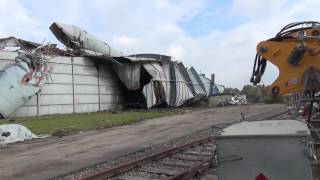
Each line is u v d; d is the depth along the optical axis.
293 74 9.35
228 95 70.50
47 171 13.05
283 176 6.12
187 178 11.06
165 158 14.45
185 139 20.28
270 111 39.94
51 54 42.91
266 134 6.22
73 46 46.62
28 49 41.78
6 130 20.89
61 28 45.59
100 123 29.41
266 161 6.20
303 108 10.46
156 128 26.00
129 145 18.50
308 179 6.00
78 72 45.19
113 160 14.75
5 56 38.31
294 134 6.07
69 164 14.14
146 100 50.44
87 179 10.70
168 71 54.25
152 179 11.36
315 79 9.19
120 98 51.66
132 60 48.12
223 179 6.43
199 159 14.16
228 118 32.72
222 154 6.44
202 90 63.00
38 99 40.09
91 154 16.20
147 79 50.44
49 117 35.78
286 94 9.51
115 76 50.69
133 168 12.66
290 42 9.45
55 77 42.16
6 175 12.68
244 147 6.31
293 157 6.06
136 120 32.00
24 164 14.44
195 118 33.53
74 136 22.70
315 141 8.70
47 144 19.72
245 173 6.31
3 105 34.94
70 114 40.75
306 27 9.80
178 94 54.66
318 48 9.12
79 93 45.03
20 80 37.16
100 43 50.34
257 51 9.70
